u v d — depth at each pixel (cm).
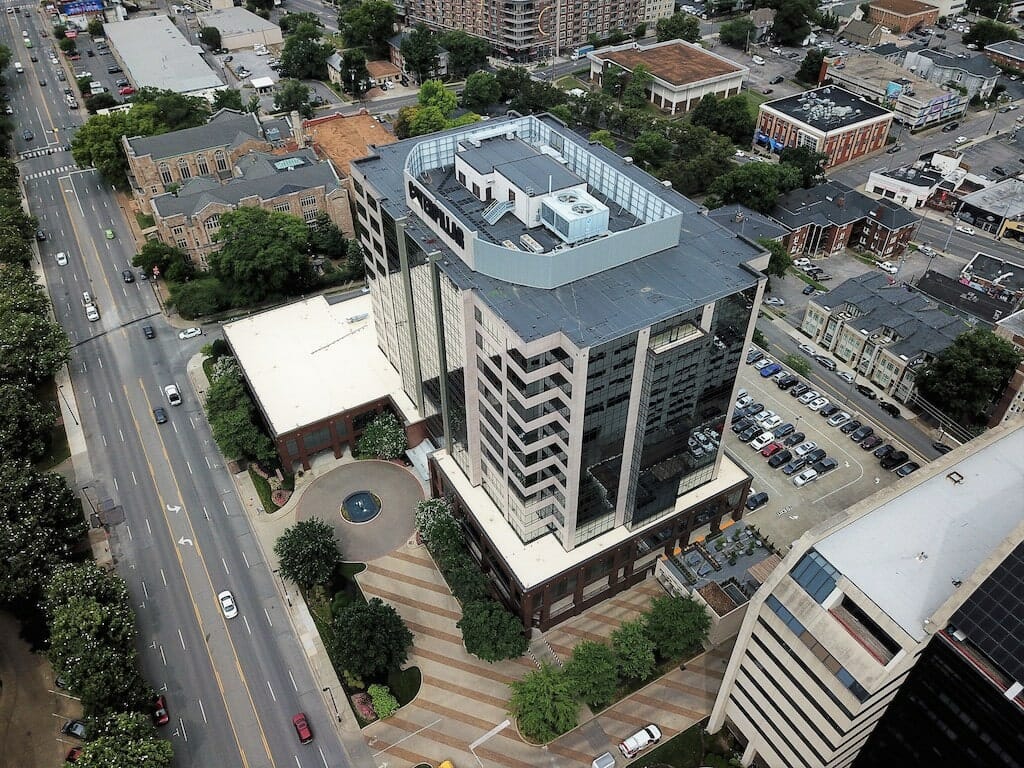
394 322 13075
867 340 15962
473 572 11194
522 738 10194
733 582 11425
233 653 11119
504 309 9325
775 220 19862
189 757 9975
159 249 18038
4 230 17938
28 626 11412
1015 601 6731
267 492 13338
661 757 9981
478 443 11481
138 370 15900
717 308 9669
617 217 11031
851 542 8038
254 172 19838
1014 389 14025
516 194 10762
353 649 10356
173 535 12706
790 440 14488
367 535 12700
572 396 9144
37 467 13775
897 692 7588
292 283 17825
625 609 11731
